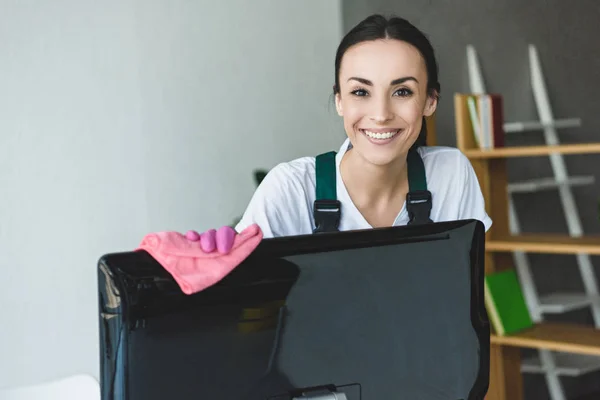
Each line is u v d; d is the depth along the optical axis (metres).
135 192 3.38
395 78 1.04
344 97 1.09
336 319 0.79
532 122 3.77
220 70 3.68
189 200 3.56
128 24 3.36
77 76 3.20
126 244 3.35
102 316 0.70
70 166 3.18
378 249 0.81
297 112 4.02
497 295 3.17
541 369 3.52
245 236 0.75
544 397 3.80
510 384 3.27
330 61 4.20
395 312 0.82
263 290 0.75
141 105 3.40
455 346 0.85
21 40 3.05
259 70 3.85
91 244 3.24
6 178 3.01
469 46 3.85
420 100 1.08
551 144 3.65
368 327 0.80
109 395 0.70
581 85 3.70
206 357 0.72
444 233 0.85
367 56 1.04
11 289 3.03
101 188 3.27
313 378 0.78
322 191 1.29
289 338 0.76
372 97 1.06
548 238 3.17
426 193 1.29
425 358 0.84
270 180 1.32
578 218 3.69
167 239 0.72
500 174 3.29
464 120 3.16
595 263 3.72
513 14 3.79
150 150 3.43
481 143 3.18
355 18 4.20
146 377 0.69
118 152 3.32
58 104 3.15
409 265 0.82
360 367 0.80
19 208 3.04
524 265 3.50
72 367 3.20
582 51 3.68
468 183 1.40
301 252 0.77
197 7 3.59
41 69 3.10
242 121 3.77
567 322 3.82
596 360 3.55
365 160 1.14
